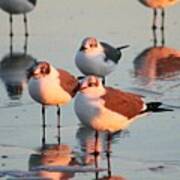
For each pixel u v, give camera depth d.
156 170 14.50
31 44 24.17
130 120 15.66
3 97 19.00
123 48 22.67
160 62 22.41
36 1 26.03
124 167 14.70
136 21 26.44
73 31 25.22
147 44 24.23
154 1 26.03
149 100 18.83
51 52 23.16
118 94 15.48
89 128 16.59
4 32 25.67
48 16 26.80
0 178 14.04
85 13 26.95
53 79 16.80
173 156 15.23
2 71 21.36
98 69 20.02
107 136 16.30
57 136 16.44
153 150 15.54
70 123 17.27
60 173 14.34
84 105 15.20
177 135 16.41
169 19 27.09
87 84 15.24
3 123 17.19
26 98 18.94
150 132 16.59
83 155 15.34
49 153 15.41
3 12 27.81
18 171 14.34
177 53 23.39
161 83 20.39
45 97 16.84
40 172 14.35
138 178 14.09
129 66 22.02
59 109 17.19
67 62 22.02
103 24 25.91
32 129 16.86
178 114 17.77
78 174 14.32
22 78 20.67
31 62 22.27
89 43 20.05
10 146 15.81
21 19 27.00
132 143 15.95
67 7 27.59
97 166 14.72
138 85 20.19
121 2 28.17
